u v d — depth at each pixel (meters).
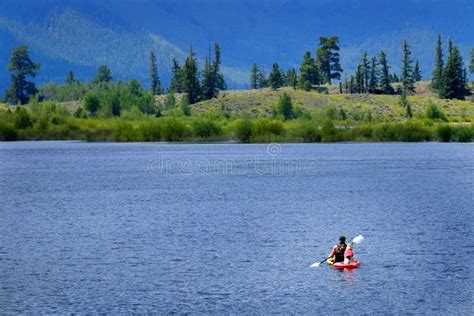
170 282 39.00
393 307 34.81
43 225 56.66
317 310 34.50
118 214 62.16
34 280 39.53
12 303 35.62
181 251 46.22
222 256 44.72
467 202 67.88
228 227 54.91
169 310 34.59
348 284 38.41
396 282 38.69
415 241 48.66
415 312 34.16
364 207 65.12
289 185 85.06
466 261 42.84
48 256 45.16
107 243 49.03
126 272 41.06
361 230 53.06
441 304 35.22
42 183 89.19
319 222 56.94
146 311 34.47
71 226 56.09
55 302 35.72
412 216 59.44
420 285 38.09
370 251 45.69
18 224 57.19
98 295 36.84
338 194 75.31
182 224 56.50
